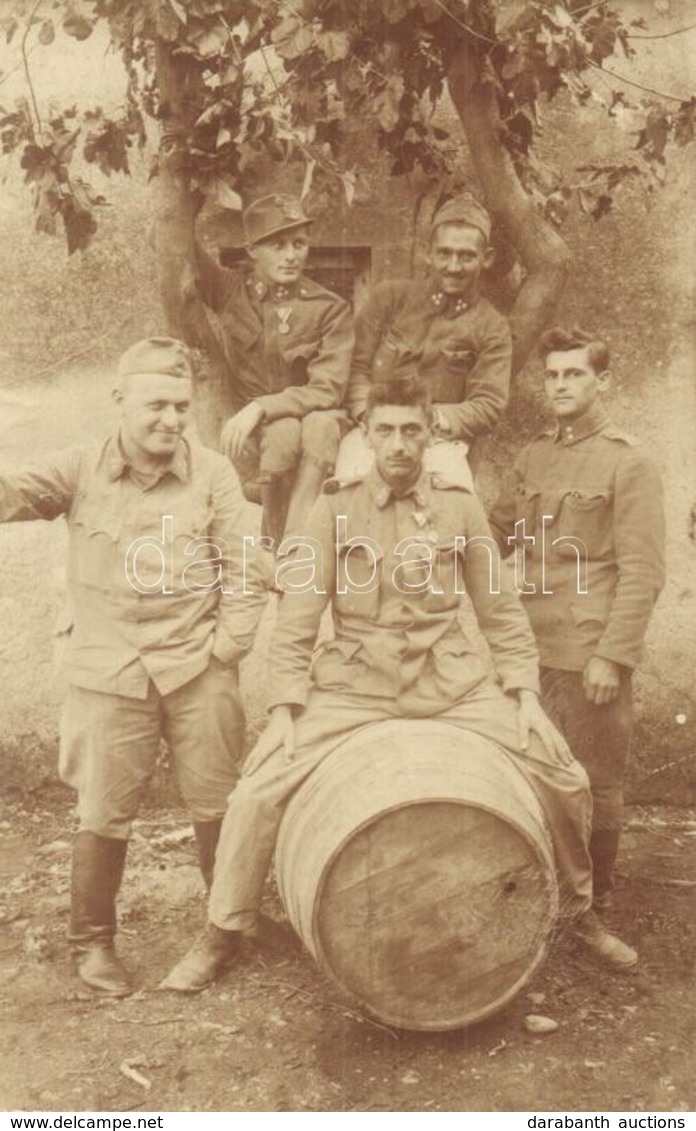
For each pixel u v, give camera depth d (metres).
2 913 2.99
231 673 2.78
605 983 2.77
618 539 2.94
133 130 3.14
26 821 3.33
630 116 3.29
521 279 3.25
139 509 2.73
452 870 2.46
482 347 3.05
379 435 2.65
